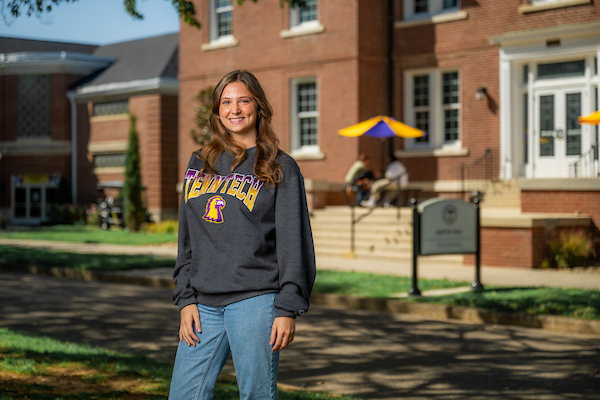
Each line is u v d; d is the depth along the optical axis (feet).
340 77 68.18
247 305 9.66
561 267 46.96
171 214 98.94
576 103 59.47
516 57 61.16
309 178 70.69
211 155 10.23
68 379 18.20
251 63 75.20
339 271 45.14
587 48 57.67
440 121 66.54
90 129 109.60
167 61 104.68
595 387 19.60
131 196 85.61
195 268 10.09
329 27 68.90
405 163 67.82
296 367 22.34
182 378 10.02
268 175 9.81
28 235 81.35
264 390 9.73
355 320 31.24
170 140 99.30
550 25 59.77
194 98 77.20
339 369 22.02
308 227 10.07
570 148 59.82
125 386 17.60
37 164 113.60
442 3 66.54
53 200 114.01
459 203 36.76
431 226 35.78
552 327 28.73
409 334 27.81
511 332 28.22
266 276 9.79
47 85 113.09
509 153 61.77
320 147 69.82
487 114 63.05
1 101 115.34
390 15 68.64
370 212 57.98
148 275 45.27
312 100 71.77
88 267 49.03
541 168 61.21
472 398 18.63
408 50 67.62
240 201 9.82
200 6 79.30
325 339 26.81
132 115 86.33
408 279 41.01
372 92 67.97
